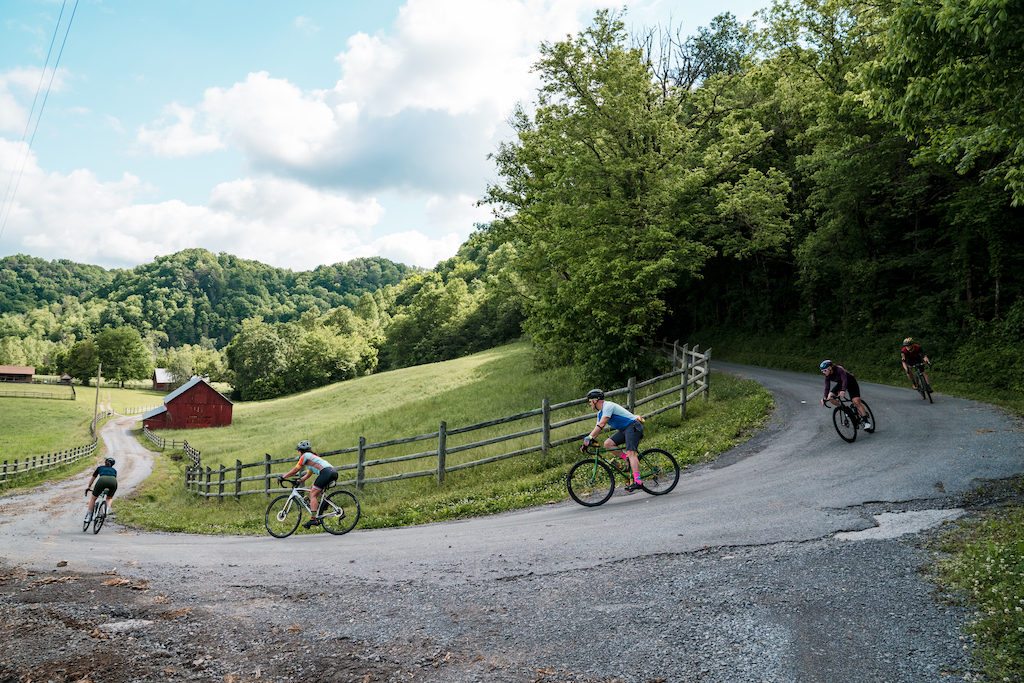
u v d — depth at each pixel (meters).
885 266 24.17
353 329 123.19
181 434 51.22
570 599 4.87
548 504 9.34
